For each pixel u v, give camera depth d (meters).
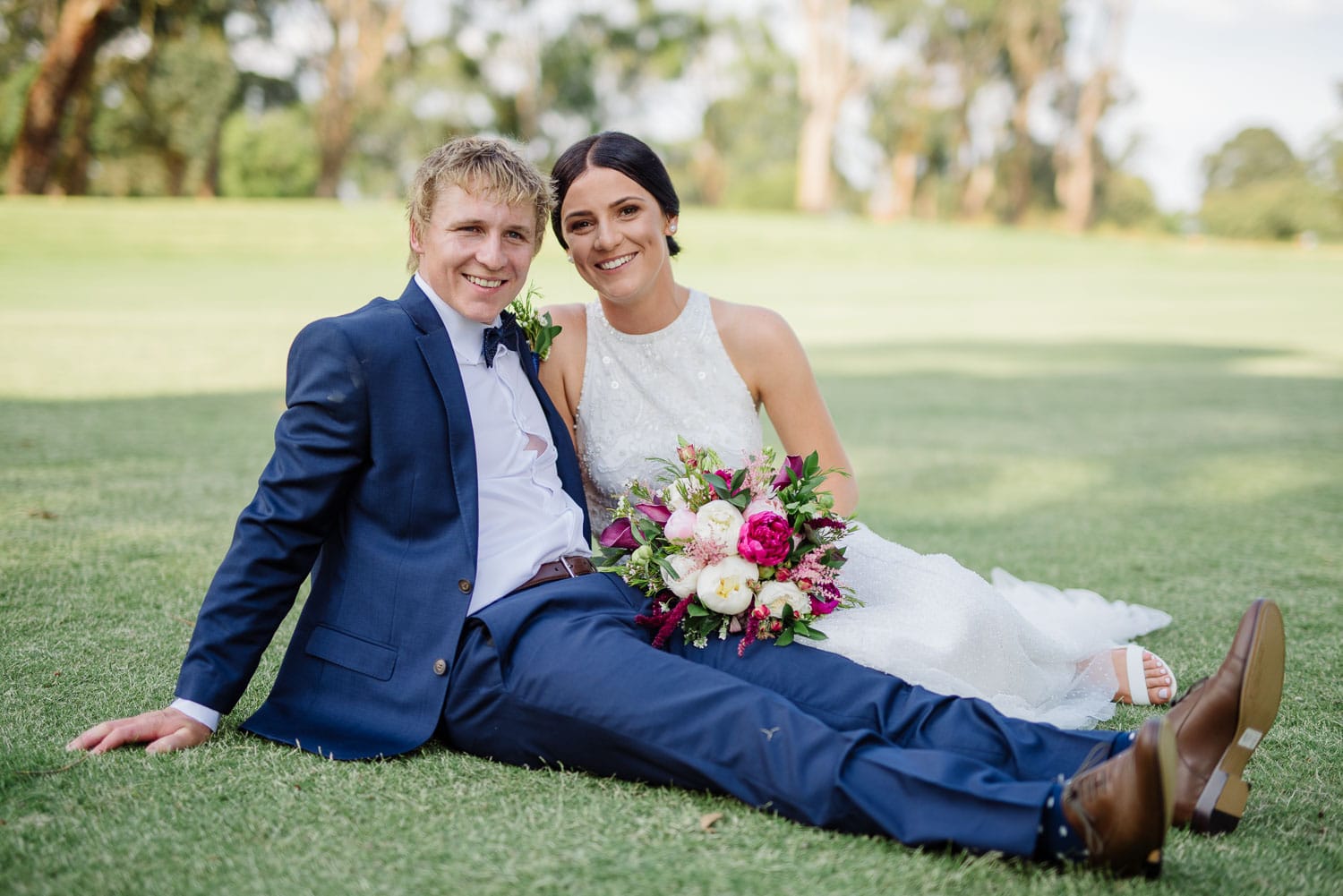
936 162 59.69
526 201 2.34
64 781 2.03
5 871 1.73
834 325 15.36
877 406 8.31
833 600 2.34
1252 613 1.94
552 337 2.66
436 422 2.26
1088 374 10.44
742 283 21.80
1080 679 2.69
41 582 3.38
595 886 1.69
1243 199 67.31
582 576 2.33
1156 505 5.09
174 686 2.55
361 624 2.26
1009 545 4.31
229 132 47.34
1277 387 9.59
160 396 7.55
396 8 42.00
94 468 5.19
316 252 22.09
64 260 19.17
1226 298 21.36
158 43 34.59
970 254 29.45
